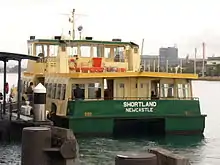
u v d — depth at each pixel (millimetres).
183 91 30406
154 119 28875
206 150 25172
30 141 15727
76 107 27125
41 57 32375
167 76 29266
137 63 33312
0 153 22422
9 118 25391
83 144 25688
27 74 35500
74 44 31969
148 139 27875
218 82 180750
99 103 27547
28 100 30141
